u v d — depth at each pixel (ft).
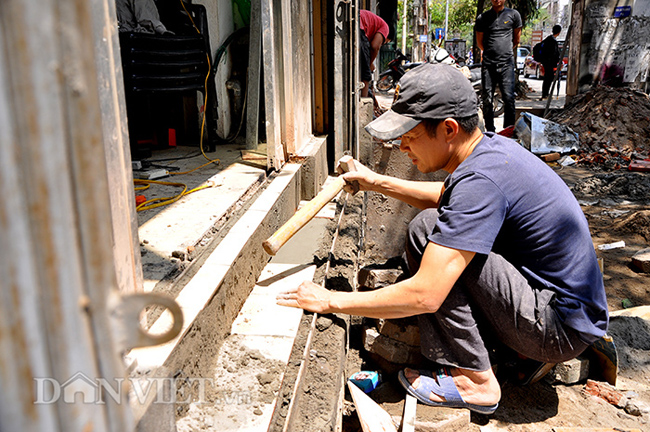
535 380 8.39
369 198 14.20
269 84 10.97
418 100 6.77
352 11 14.58
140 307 1.97
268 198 9.67
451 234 6.31
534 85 69.62
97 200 1.76
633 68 31.86
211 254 7.05
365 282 9.20
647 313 10.44
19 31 1.51
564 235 6.84
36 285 1.61
